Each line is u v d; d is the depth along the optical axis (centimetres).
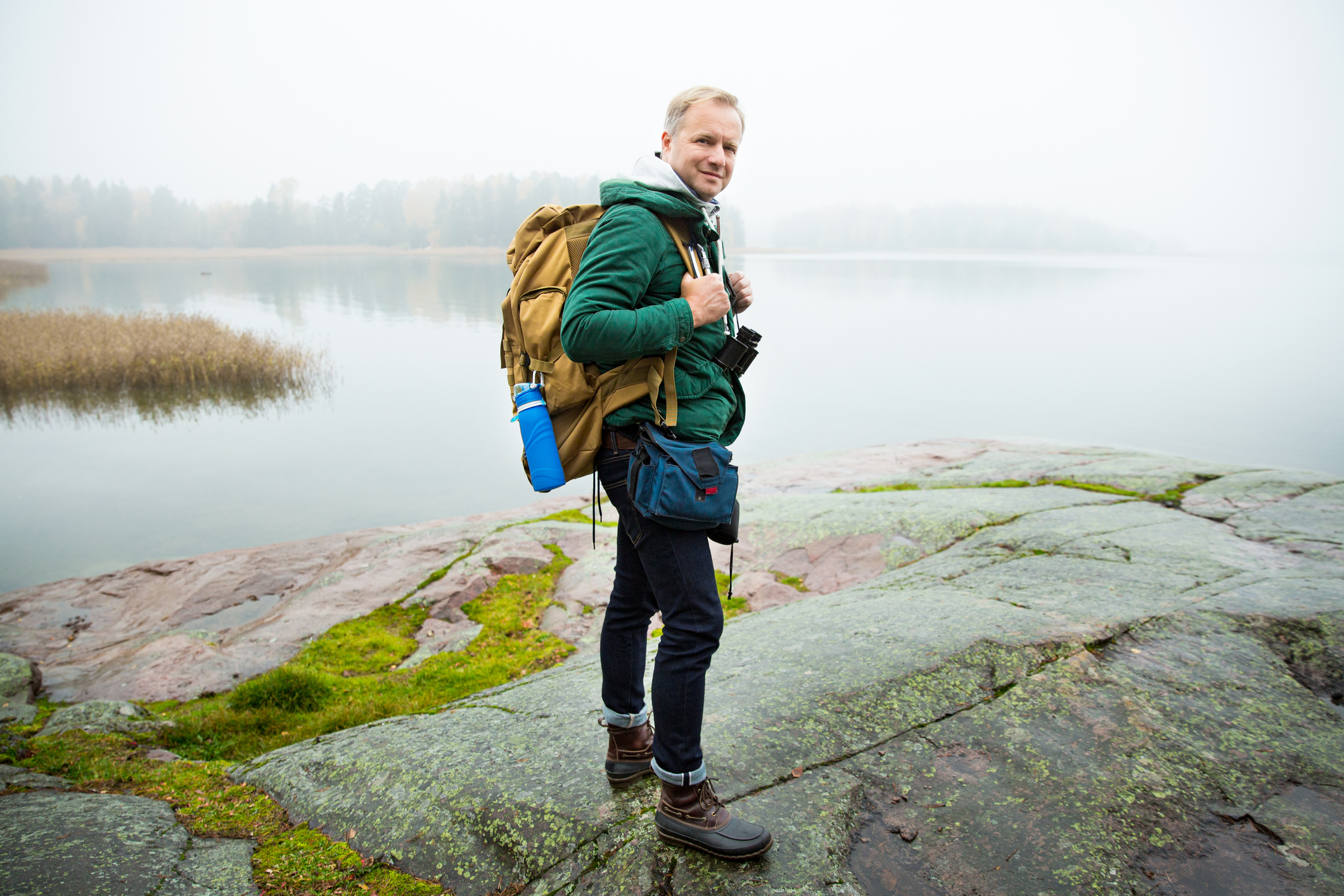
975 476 758
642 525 182
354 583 628
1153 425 1598
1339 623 313
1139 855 202
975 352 2717
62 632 614
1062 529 505
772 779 228
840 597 420
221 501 1148
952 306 4744
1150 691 275
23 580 858
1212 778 232
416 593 606
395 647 522
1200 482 644
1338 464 1282
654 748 197
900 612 354
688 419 185
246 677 481
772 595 530
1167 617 327
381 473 1302
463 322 3772
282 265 14050
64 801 254
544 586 614
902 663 291
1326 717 263
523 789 233
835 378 2164
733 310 205
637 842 203
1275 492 578
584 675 326
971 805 219
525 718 284
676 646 187
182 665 490
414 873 212
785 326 3578
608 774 226
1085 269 12412
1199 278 9094
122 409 1747
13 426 1591
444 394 1980
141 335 2133
